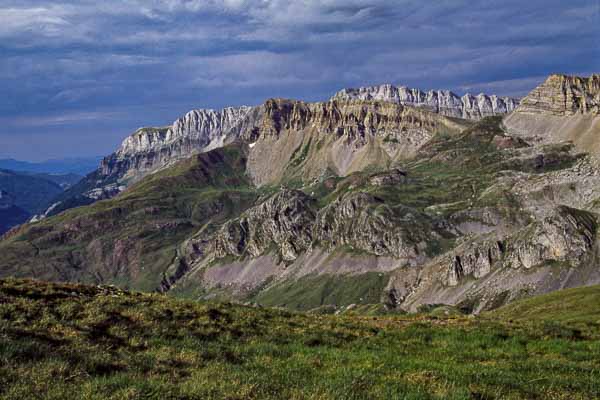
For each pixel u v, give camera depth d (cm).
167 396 1883
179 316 3434
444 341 3322
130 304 3547
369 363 2573
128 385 1983
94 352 2445
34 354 2305
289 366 2466
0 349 2273
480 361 2817
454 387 2095
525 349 3138
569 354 2995
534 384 2253
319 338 3278
